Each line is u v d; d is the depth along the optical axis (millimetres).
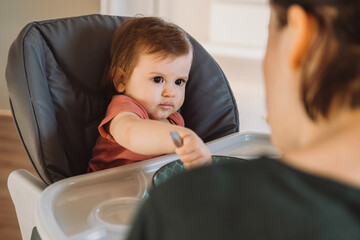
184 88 1145
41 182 923
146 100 1092
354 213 291
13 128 2535
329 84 342
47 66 1026
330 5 333
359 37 330
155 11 2398
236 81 3148
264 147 1099
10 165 2104
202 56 1240
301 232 284
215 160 863
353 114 342
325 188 302
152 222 328
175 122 1176
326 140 338
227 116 1225
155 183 772
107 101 1127
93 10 2363
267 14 3152
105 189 831
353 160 319
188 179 332
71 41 1066
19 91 934
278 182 313
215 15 3186
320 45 344
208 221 303
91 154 1092
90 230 676
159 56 1059
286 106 392
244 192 312
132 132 945
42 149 928
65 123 1034
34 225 910
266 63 421
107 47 1121
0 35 2531
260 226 293
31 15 2453
